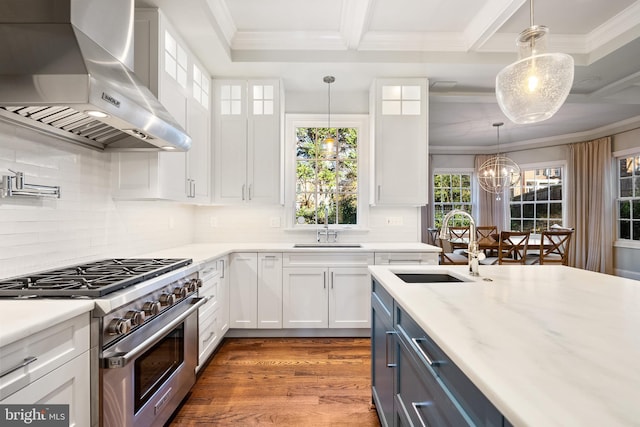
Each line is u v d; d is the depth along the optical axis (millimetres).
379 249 2928
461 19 2594
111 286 1262
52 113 1438
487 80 3234
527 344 778
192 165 2572
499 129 5484
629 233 4988
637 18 2453
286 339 2961
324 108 3527
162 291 1605
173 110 2246
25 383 899
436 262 2961
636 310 1058
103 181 2014
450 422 832
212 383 2180
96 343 1165
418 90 3162
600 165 5254
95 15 1410
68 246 1751
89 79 1153
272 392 2074
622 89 3398
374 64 2895
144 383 1437
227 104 3109
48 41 1195
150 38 2059
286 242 3441
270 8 2441
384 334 1603
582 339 809
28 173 1505
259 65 2896
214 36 2418
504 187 6047
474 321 946
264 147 3109
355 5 2354
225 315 2793
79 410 1098
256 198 3104
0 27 1189
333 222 3604
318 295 2939
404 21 2611
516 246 4152
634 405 521
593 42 2805
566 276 1650
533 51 1601
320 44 2838
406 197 3146
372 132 3256
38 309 1039
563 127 5363
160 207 2719
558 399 540
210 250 2723
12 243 1439
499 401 546
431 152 6801
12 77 1151
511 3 2234
